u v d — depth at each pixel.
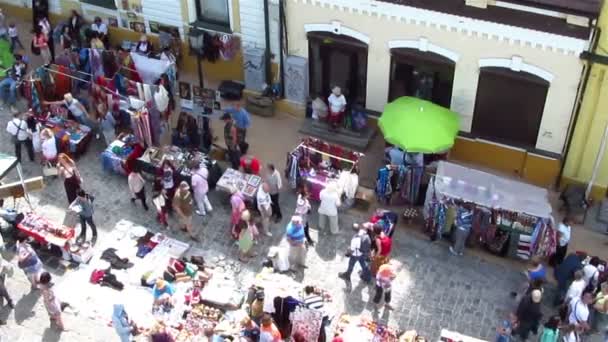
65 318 18.34
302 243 19.22
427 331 18.30
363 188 21.80
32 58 27.23
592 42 19.02
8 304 18.69
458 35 20.56
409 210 21.00
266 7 22.84
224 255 20.12
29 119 22.39
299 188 21.50
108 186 22.34
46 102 23.89
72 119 23.72
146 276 19.06
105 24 26.30
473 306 18.88
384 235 18.69
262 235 20.64
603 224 20.77
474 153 22.61
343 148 22.44
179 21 25.20
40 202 21.70
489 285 19.38
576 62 19.53
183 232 20.78
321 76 23.70
